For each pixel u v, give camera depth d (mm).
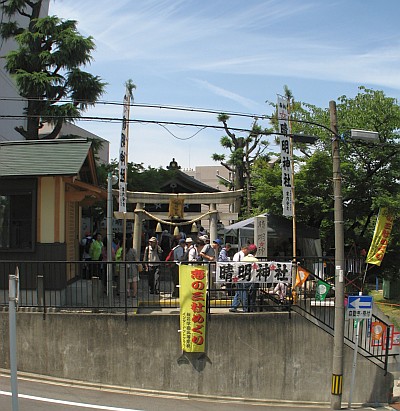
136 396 10344
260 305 11438
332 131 11352
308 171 20828
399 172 21203
